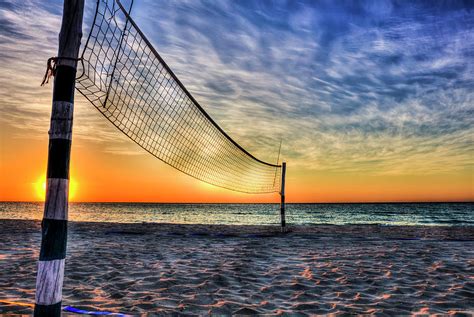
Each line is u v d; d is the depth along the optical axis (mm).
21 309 2994
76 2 1783
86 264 5379
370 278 4477
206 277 4480
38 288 1605
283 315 3012
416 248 7426
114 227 14039
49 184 1658
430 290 3875
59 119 1691
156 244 8203
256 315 3016
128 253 6648
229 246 7832
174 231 12094
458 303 3373
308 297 3602
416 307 3252
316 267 5223
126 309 3107
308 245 8008
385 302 3418
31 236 9602
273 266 5297
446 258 6020
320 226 16484
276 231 12273
